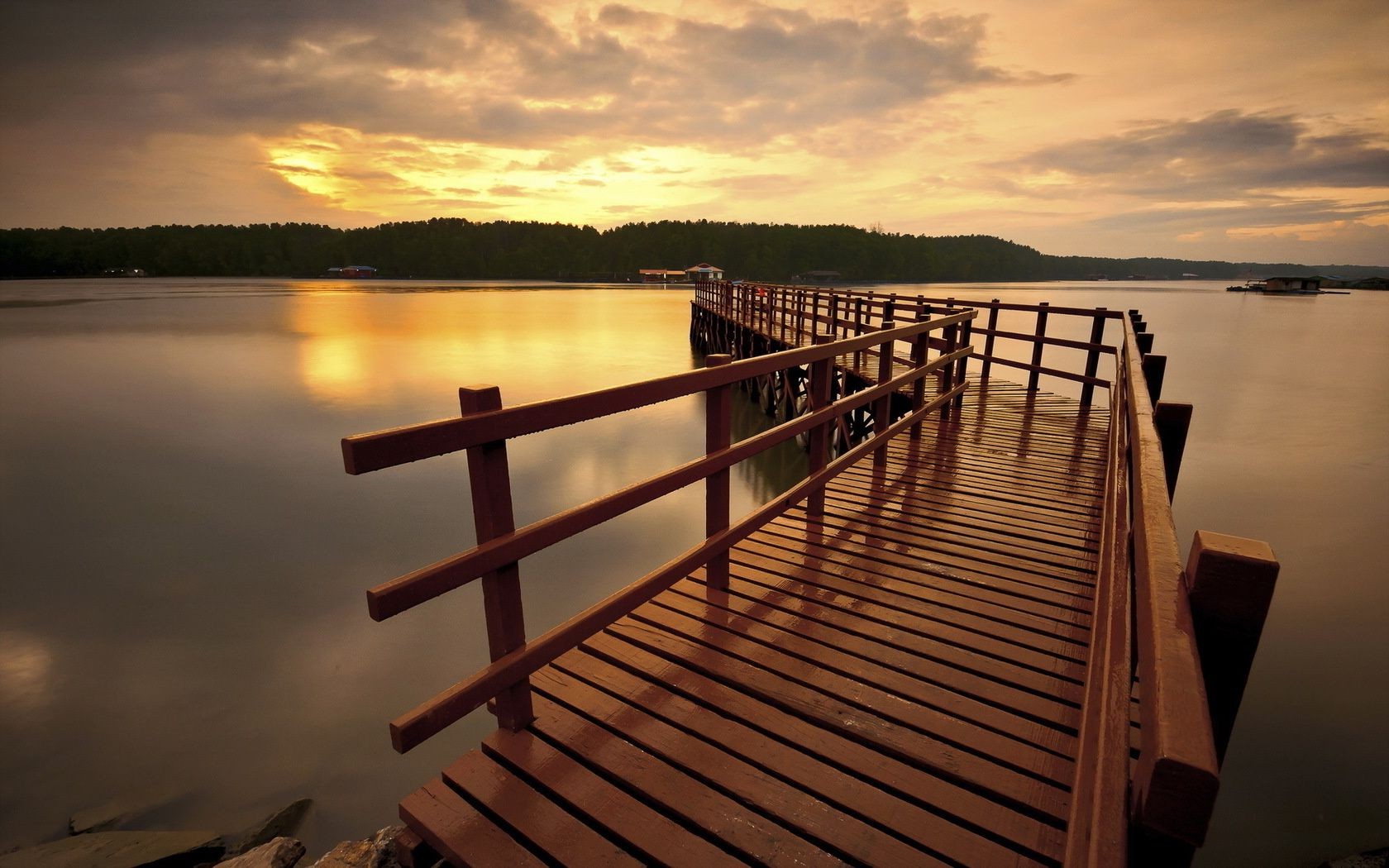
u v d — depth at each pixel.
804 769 2.10
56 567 10.49
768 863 1.78
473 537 11.77
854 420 12.61
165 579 10.16
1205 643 0.81
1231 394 27.97
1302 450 19.62
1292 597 10.91
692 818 1.91
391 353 33.19
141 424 19.19
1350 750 7.27
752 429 18.94
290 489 14.15
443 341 38.62
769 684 2.52
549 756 2.16
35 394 22.97
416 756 6.62
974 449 6.23
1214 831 6.16
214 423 19.28
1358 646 9.41
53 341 36.91
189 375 26.59
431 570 1.77
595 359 31.33
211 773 6.34
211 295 87.12
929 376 10.84
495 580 2.04
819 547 3.89
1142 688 0.73
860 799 1.98
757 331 18.78
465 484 14.59
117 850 5.23
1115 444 3.12
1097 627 1.65
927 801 1.96
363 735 6.89
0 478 14.63
